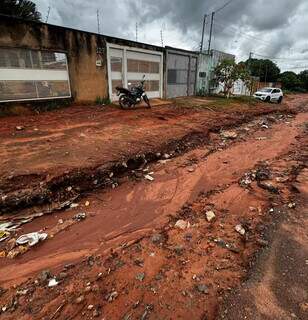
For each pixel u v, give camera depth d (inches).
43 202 180.7
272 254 135.0
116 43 530.0
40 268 128.0
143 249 142.5
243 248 143.3
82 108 473.4
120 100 493.7
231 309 103.8
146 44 605.3
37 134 311.1
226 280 119.8
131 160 254.5
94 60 496.1
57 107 454.3
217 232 158.6
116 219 171.9
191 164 275.1
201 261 133.0
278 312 101.8
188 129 380.5
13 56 382.3
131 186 220.2
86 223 166.4
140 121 412.5
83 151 259.4
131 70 588.7
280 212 176.4
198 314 102.3
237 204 193.2
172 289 114.7
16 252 136.6
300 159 291.1
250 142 370.6
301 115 683.4
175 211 183.8
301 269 123.6
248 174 249.3
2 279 120.8
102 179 219.8
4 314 102.2
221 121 462.6
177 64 743.7
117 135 327.6
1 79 374.9
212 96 895.1
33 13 753.0
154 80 673.6
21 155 240.5
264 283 116.3
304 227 158.6
